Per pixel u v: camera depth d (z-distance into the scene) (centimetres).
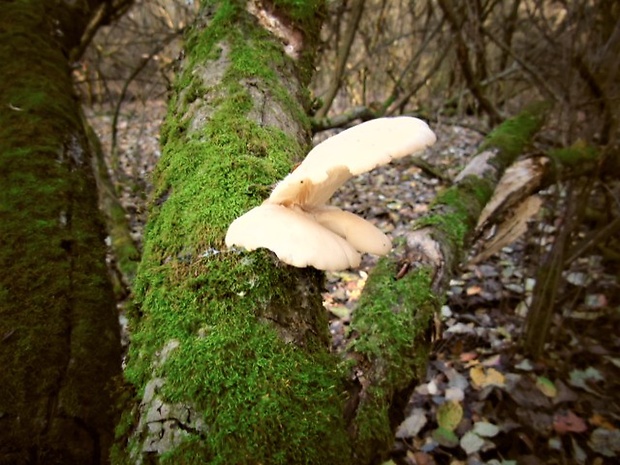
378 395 34
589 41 75
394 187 145
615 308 83
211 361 24
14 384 31
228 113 37
